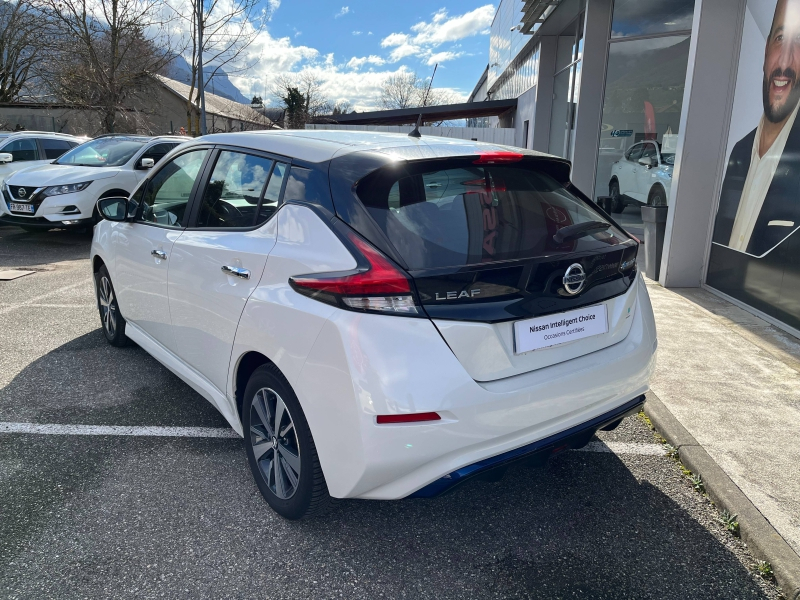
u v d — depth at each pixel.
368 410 2.00
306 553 2.42
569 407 2.32
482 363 2.11
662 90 9.66
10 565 2.29
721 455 3.09
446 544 2.51
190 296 2.99
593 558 2.44
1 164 11.02
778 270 5.25
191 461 3.09
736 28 5.99
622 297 2.60
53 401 3.76
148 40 18.53
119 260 3.97
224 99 43.94
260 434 2.65
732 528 2.61
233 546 2.44
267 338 2.36
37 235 10.59
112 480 2.89
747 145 5.80
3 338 4.94
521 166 2.67
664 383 3.99
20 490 2.79
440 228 2.18
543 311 2.24
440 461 2.08
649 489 2.94
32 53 25.25
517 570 2.36
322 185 2.34
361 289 2.02
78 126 23.77
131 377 4.16
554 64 16.02
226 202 2.93
